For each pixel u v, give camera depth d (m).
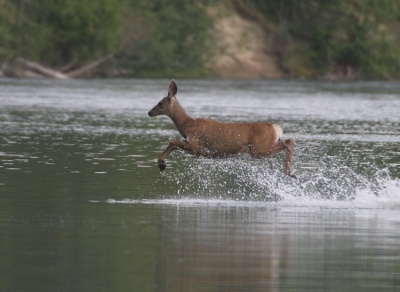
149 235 39.03
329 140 88.62
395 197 52.66
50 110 129.00
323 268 33.34
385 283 31.44
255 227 41.44
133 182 57.62
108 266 33.09
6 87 192.12
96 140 86.38
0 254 34.84
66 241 37.47
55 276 31.64
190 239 38.19
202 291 30.08
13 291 29.73
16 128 98.19
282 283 31.23
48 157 70.81
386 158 73.25
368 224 42.69
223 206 48.38
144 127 103.88
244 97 171.88
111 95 171.00
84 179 58.41
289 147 52.06
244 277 31.88
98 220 42.84
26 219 42.88
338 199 51.56
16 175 59.59
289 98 171.25
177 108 53.22
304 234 39.81
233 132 51.91
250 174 62.84
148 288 30.31
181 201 49.91
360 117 122.88
